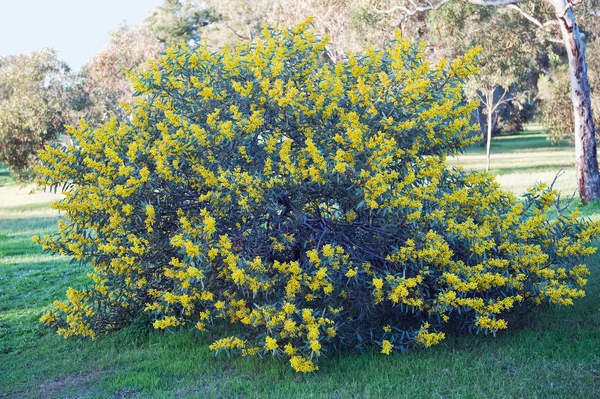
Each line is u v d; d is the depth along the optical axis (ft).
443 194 17.89
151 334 20.88
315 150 16.42
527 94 111.45
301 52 20.12
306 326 15.94
